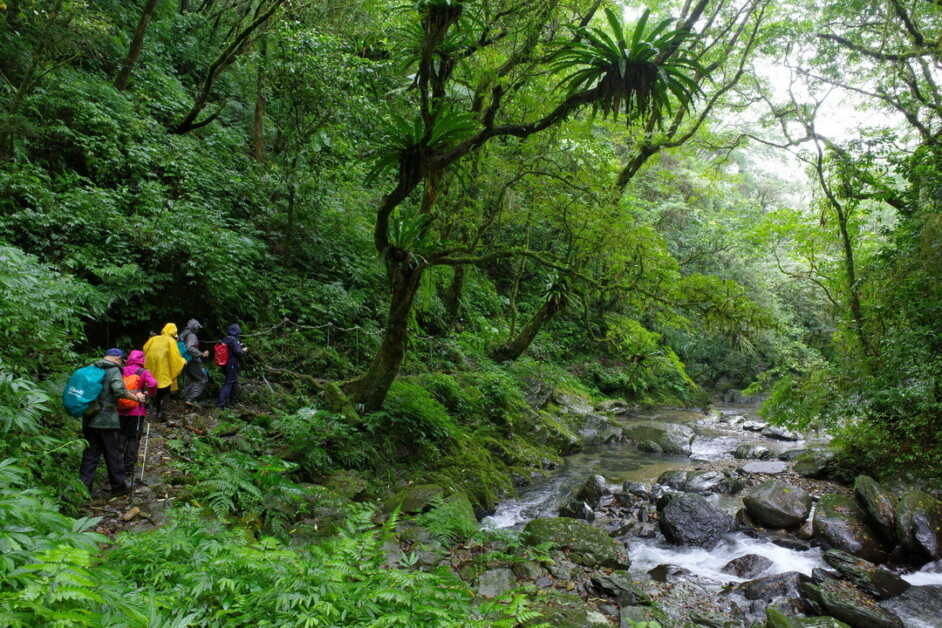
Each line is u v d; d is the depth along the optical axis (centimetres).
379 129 914
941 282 841
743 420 1603
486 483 806
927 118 1097
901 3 1048
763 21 1134
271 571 302
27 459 399
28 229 704
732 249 1914
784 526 703
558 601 459
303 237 1067
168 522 383
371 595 291
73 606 204
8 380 361
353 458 715
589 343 1947
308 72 918
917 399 795
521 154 837
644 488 889
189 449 587
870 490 689
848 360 984
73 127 871
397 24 895
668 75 494
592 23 918
